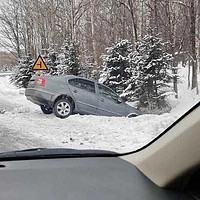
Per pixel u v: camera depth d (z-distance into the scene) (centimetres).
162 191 210
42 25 4562
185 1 2266
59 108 1423
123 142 959
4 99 2194
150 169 232
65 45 2673
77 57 2653
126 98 1888
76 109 1434
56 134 1023
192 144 210
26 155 300
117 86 2056
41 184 224
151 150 245
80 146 886
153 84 1808
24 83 3275
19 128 1012
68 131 1083
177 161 214
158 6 2464
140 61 1830
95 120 1305
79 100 1434
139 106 1828
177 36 2319
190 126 214
